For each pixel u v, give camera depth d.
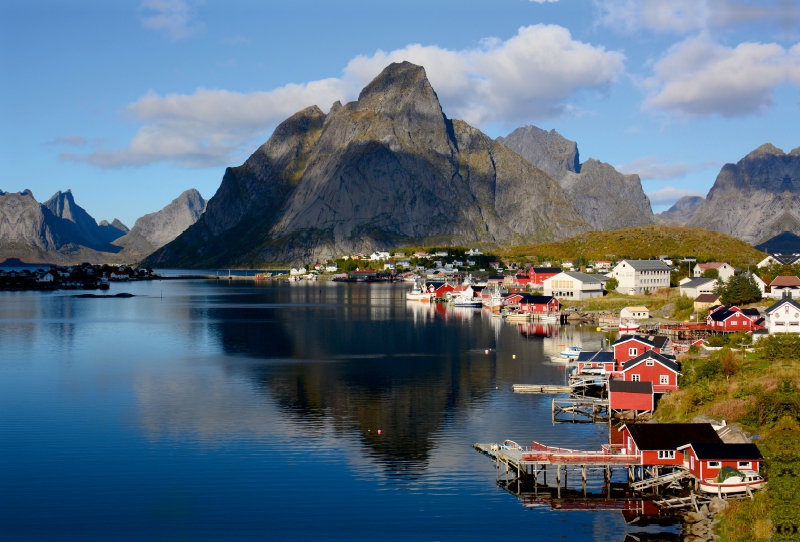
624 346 115.69
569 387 109.50
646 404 91.94
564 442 82.88
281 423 91.81
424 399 104.94
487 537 59.53
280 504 66.12
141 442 83.69
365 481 71.44
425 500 66.88
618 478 72.06
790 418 75.06
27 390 111.06
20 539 59.31
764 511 59.25
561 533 60.00
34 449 81.06
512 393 108.94
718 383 91.88
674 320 181.38
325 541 59.16
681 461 68.12
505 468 74.88
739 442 72.00
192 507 65.44
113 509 65.06
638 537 59.03
